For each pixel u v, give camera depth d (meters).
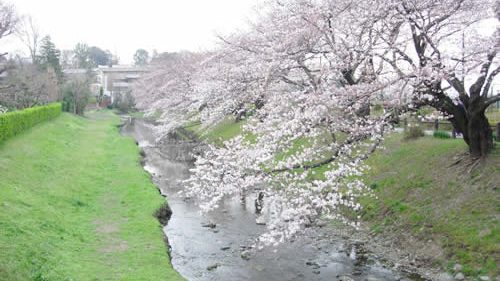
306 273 10.45
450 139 15.23
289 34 11.62
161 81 46.28
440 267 9.86
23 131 24.58
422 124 19.09
